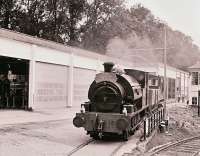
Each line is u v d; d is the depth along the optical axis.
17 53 25.31
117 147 14.52
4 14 55.47
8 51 24.33
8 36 24.27
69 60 32.44
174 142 18.44
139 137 17.23
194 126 28.14
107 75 15.67
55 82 30.69
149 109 20.98
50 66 29.83
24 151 12.62
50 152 12.79
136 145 15.13
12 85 29.39
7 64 30.56
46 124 19.98
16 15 56.12
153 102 22.64
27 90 27.41
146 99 19.39
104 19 65.56
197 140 20.64
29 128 17.81
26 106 27.59
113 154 13.16
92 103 15.73
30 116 23.69
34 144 13.95
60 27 60.31
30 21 56.72
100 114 15.17
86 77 36.03
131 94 15.80
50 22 58.81
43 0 58.47
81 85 35.03
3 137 14.80
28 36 28.08
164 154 15.01
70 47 33.00
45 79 29.22
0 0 54.78
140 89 17.92
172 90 54.56
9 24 55.94
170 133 21.44
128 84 15.82
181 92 63.22
